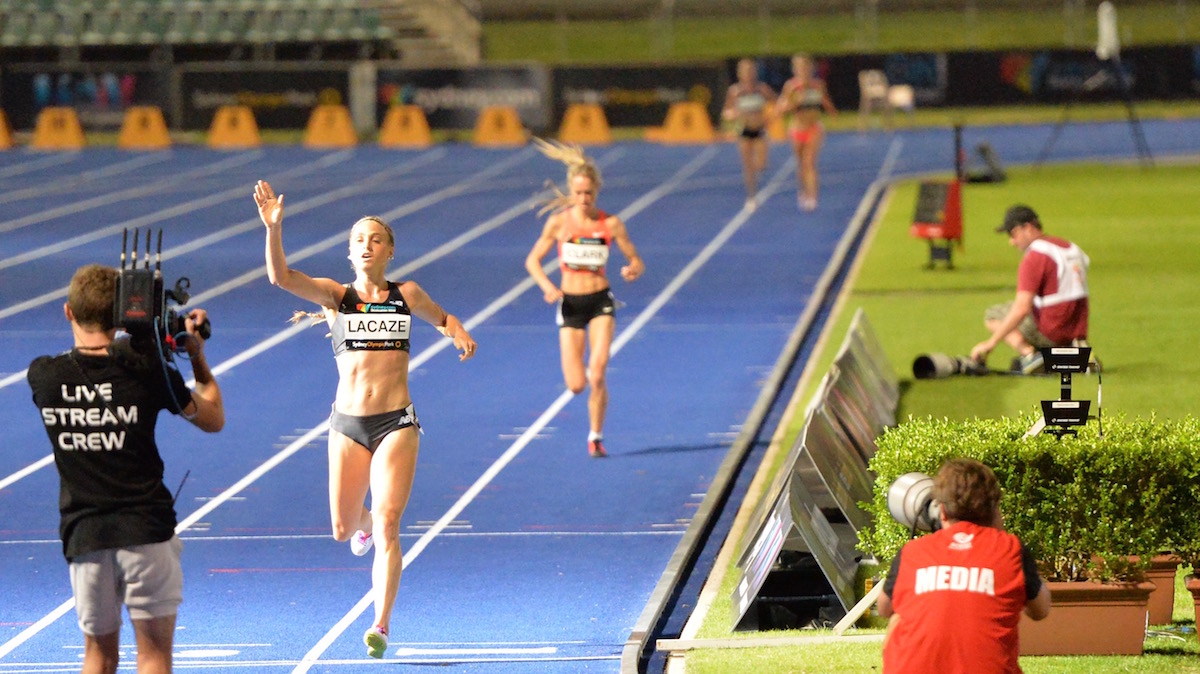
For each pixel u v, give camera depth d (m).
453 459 29.67
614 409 33.88
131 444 14.35
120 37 107.00
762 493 26.50
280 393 35.88
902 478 14.62
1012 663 13.25
